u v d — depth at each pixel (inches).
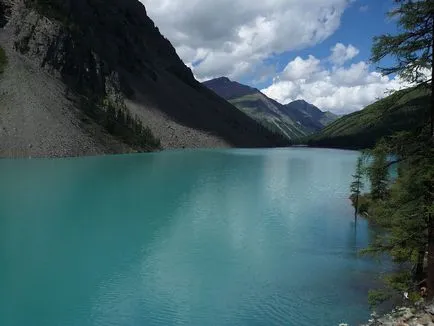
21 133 4429.1
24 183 2795.3
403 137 608.1
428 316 433.1
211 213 2108.8
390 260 1387.8
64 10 7313.0
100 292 1107.3
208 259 1389.0
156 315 980.6
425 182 609.3
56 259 1366.9
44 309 1003.9
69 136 4790.8
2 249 1457.9
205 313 982.4
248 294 1109.1
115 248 1491.1
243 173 3905.0
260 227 1841.8
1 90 4862.2
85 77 6574.8
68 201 2297.0
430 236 622.2
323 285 1167.6
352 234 1733.5
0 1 6043.3
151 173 3595.0
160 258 1395.2
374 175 634.2
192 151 7017.7
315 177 3727.9
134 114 7303.2
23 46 5772.6
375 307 992.2
